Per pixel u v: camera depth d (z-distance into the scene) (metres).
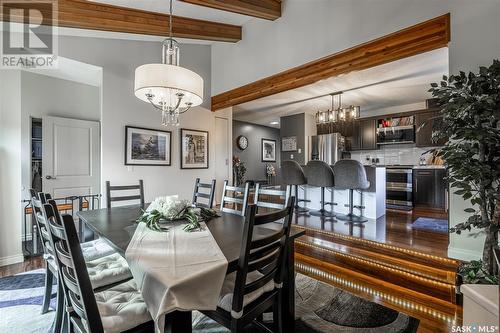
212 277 1.20
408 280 2.37
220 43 5.02
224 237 1.65
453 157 1.97
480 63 2.30
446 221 4.02
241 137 7.91
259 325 1.73
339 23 3.35
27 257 3.26
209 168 5.13
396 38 2.86
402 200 5.36
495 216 1.87
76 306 1.26
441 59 3.50
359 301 2.22
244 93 4.57
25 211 3.55
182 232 1.74
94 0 3.16
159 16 3.70
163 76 2.15
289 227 1.58
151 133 4.29
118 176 3.94
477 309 1.05
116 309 1.33
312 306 2.16
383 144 6.18
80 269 1.11
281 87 4.02
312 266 2.87
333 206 4.60
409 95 5.27
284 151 7.24
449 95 1.99
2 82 3.03
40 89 4.21
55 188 4.19
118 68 3.95
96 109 4.82
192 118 4.87
